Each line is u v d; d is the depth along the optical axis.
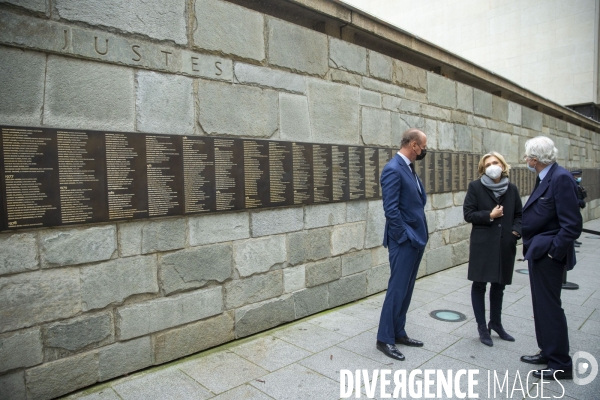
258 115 3.98
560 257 3.08
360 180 5.14
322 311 4.72
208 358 3.47
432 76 6.60
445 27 20.17
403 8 21.61
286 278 4.30
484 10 19.06
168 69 3.30
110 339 3.04
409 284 3.80
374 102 5.43
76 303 2.86
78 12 2.82
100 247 2.96
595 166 15.96
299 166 4.36
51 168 2.70
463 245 7.51
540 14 17.56
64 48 2.76
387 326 3.58
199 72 3.50
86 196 2.85
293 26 4.33
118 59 3.02
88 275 2.91
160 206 3.23
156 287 3.27
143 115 3.16
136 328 3.17
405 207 3.63
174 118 3.34
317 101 4.62
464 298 5.30
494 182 3.75
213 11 3.60
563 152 12.42
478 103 7.93
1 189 2.51
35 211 2.64
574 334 4.07
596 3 16.28
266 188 4.02
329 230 4.79
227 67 3.72
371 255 5.39
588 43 16.45
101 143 2.92
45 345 2.73
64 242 2.79
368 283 5.35
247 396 2.87
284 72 4.24
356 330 4.14
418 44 6.21
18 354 2.63
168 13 3.29
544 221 3.21
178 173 3.33
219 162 3.62
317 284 4.64
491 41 18.88
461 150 7.40
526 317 4.57
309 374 3.21
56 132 2.71
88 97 2.88
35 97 2.66
